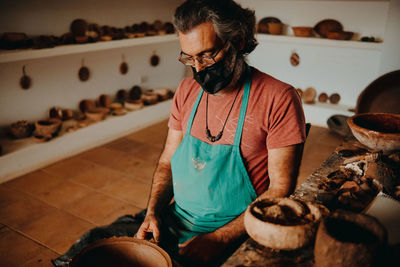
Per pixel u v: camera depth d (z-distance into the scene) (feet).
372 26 14.48
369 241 2.46
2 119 11.57
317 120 15.90
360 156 4.48
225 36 3.64
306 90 16.56
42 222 8.64
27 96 12.05
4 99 11.41
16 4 10.92
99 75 14.52
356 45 14.02
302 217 2.86
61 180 10.75
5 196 9.76
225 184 4.13
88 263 3.31
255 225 2.70
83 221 8.73
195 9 3.54
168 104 17.11
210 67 3.85
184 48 3.76
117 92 15.69
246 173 4.13
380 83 9.44
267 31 16.44
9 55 9.70
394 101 9.23
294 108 4.01
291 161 3.98
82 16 13.14
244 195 4.18
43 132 11.76
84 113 14.14
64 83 13.16
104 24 14.07
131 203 9.61
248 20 3.93
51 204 9.43
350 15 14.82
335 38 14.47
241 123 4.14
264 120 4.10
